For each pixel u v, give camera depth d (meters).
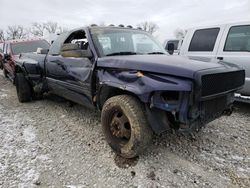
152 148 3.26
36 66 5.14
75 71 3.72
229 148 3.26
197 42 5.58
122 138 3.03
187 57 3.29
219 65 2.86
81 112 4.91
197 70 2.42
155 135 3.60
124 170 2.75
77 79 3.71
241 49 4.81
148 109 2.67
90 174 2.68
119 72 2.92
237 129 3.96
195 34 5.66
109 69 3.08
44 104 5.64
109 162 2.92
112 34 3.80
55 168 2.79
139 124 2.72
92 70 3.32
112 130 3.09
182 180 2.55
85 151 3.21
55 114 4.83
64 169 2.77
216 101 2.75
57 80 4.46
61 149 3.27
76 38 4.18
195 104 2.44
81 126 4.11
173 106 2.45
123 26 4.33
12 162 2.92
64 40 4.34
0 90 7.59
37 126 4.15
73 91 3.97
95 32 3.68
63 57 4.10
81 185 2.48
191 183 2.50
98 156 3.07
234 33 4.96
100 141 3.50
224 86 2.73
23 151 3.21
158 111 2.67
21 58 6.02
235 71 2.99
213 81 2.53
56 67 4.36
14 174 2.67
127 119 2.87
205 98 2.43
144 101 2.59
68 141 3.52
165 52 4.09
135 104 2.77
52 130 3.95
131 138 2.79
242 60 4.72
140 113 2.75
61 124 4.23
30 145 3.39
